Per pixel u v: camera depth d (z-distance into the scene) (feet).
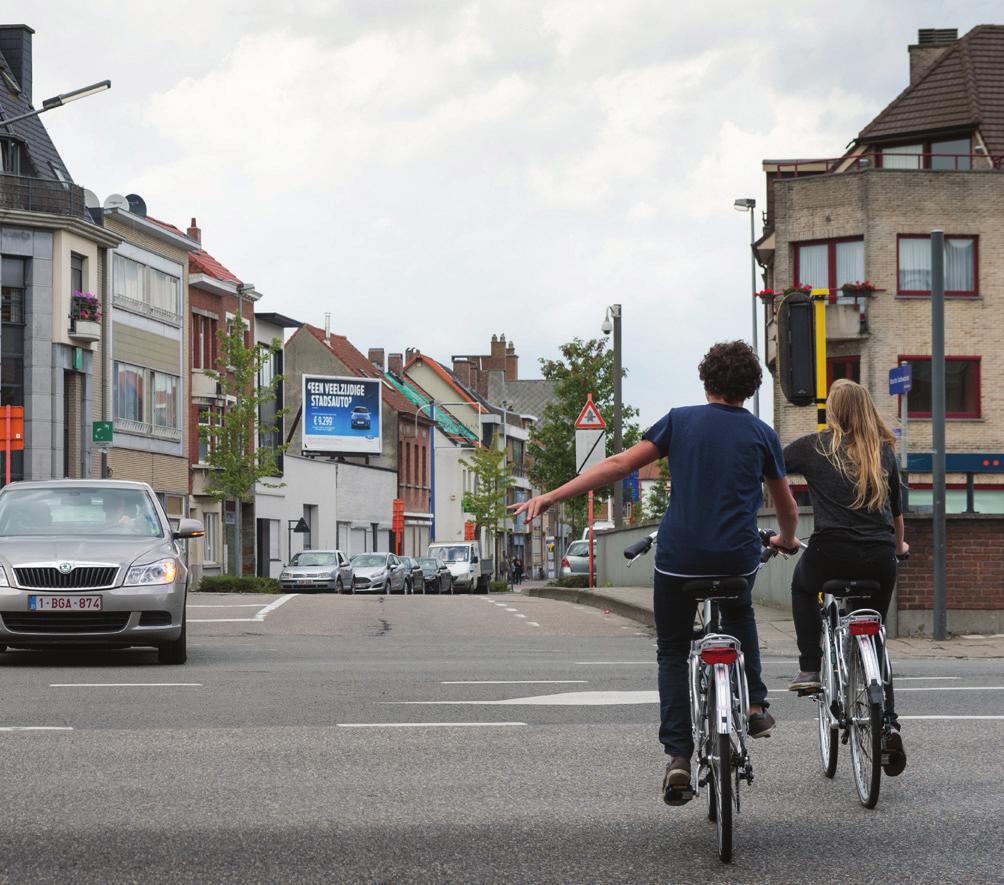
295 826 27.78
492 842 26.53
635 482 180.14
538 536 547.90
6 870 24.14
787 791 31.86
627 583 153.48
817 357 65.67
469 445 462.60
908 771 34.19
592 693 49.67
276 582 204.44
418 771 33.91
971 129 195.72
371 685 52.54
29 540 63.36
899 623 79.15
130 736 39.17
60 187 213.25
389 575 223.71
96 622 61.00
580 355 291.17
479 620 104.12
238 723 41.93
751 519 27.58
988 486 190.39
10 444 112.27
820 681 33.73
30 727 40.91
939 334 79.82
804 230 196.03
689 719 27.91
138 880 23.54
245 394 244.63
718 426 27.63
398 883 23.45
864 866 24.73
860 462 32.30
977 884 23.44
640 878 23.86
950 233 191.42
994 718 42.93
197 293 257.34
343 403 354.54
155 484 237.25
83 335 211.20
